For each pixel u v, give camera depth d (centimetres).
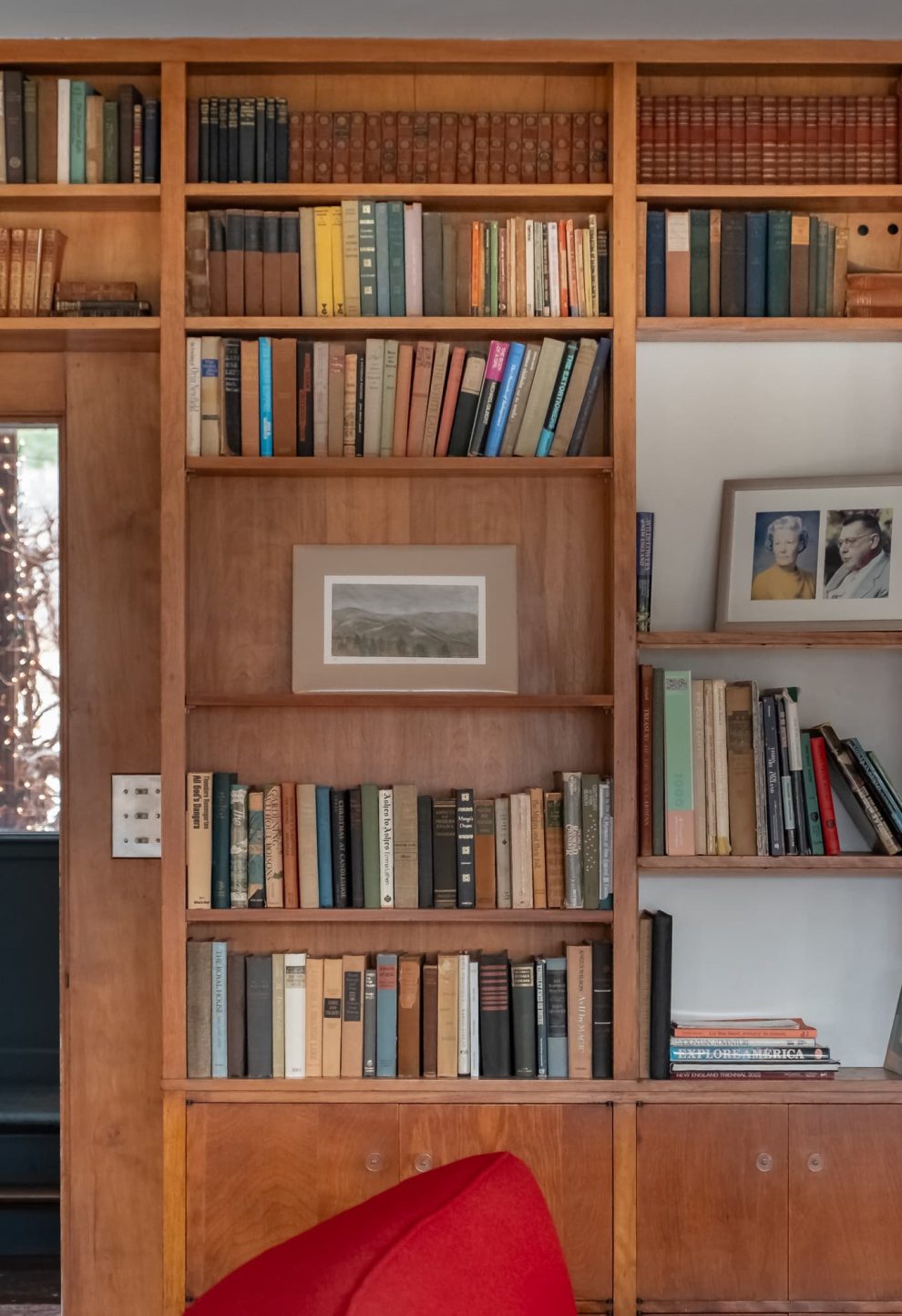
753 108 291
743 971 301
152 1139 306
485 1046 281
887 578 291
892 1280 277
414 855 283
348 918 279
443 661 295
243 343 285
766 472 304
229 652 299
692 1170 277
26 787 464
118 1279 304
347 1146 277
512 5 270
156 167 288
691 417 304
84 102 288
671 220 290
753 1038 282
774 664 304
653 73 297
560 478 301
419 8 271
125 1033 306
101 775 309
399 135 290
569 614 300
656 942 281
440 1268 163
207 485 299
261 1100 277
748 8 271
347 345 293
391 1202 184
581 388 287
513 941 297
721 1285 276
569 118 291
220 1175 276
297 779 300
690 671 293
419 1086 278
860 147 290
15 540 468
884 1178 278
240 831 283
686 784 282
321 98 299
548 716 301
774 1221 277
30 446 469
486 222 288
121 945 307
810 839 284
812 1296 276
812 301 291
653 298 289
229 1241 276
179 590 280
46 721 466
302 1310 152
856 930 302
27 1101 412
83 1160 305
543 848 284
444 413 288
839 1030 301
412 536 301
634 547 281
